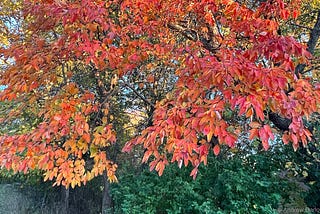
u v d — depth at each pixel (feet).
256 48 8.44
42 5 11.59
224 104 8.02
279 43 8.02
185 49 10.14
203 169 15.97
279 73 7.55
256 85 7.56
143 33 13.76
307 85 7.88
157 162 9.57
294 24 14.61
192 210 14.83
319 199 15.02
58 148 11.57
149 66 16.02
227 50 9.14
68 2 11.16
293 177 15.29
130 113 19.83
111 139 11.87
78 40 10.96
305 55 8.28
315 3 15.28
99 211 21.72
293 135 7.47
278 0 10.05
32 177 22.79
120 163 19.36
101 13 10.45
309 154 15.38
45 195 23.86
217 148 8.54
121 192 16.51
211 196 14.88
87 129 11.35
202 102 8.77
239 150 16.42
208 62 8.64
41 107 15.35
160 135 8.41
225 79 7.46
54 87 15.39
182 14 13.75
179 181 15.38
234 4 10.84
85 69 16.49
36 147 10.78
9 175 20.86
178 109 8.58
